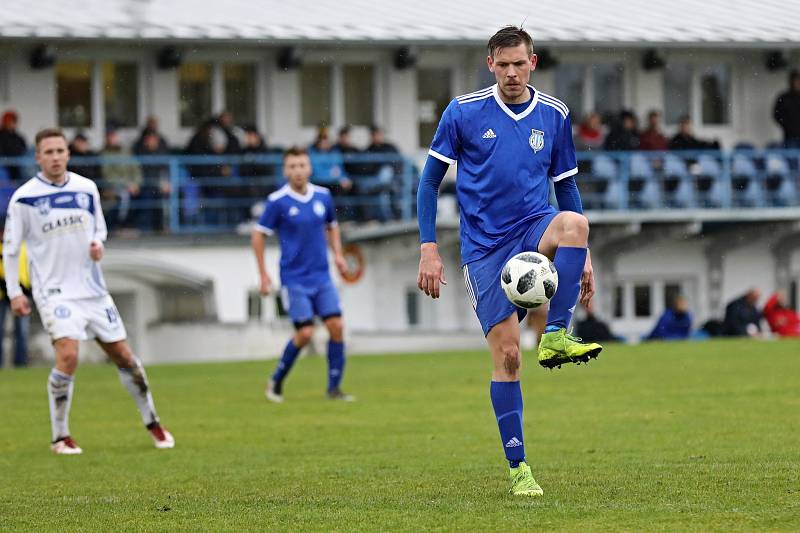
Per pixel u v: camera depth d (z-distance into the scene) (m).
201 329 60.69
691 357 47.59
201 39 65.38
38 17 64.69
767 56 76.06
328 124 71.75
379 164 66.25
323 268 36.81
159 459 25.31
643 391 36.06
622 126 70.19
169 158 63.66
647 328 73.81
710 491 18.84
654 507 17.50
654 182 70.31
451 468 22.67
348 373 45.47
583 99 74.81
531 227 18.89
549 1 73.62
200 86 69.81
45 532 17.14
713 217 69.50
